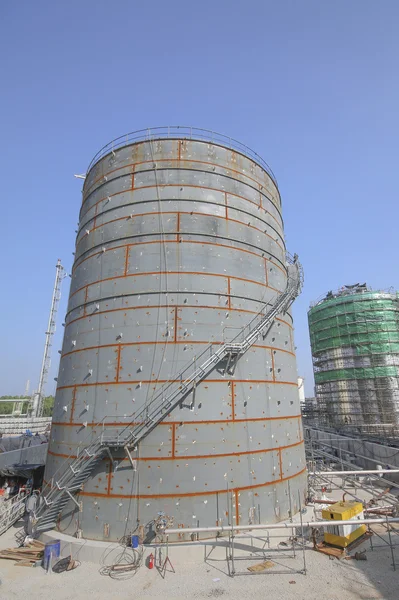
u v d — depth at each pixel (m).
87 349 23.83
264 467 21.73
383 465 35.44
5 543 20.31
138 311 23.09
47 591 15.32
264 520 20.52
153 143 27.58
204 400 21.25
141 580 16.12
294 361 28.88
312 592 14.79
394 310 56.97
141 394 21.27
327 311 61.78
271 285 27.47
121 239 25.39
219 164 27.78
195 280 23.75
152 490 19.45
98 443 20.23
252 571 16.64
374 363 54.69
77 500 20.30
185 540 18.80
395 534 20.44
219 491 19.92
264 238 28.38
